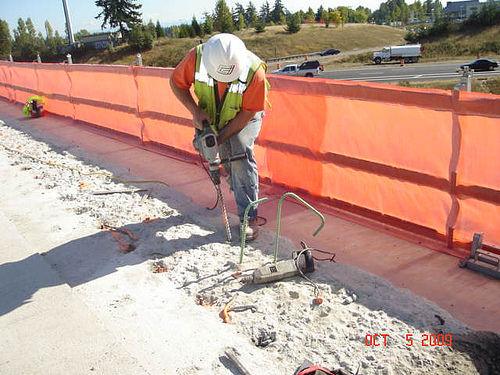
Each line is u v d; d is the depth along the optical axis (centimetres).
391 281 337
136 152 734
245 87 370
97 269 372
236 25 9000
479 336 270
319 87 448
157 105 706
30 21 11431
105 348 268
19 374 249
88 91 895
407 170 397
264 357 261
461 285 328
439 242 391
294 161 504
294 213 470
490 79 3294
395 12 15338
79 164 685
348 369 248
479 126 341
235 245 404
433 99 362
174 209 495
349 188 454
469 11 14275
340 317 293
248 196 410
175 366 253
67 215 489
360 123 424
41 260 383
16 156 739
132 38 7200
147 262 380
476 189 353
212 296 324
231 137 403
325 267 357
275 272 337
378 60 4991
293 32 7906
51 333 285
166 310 308
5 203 530
